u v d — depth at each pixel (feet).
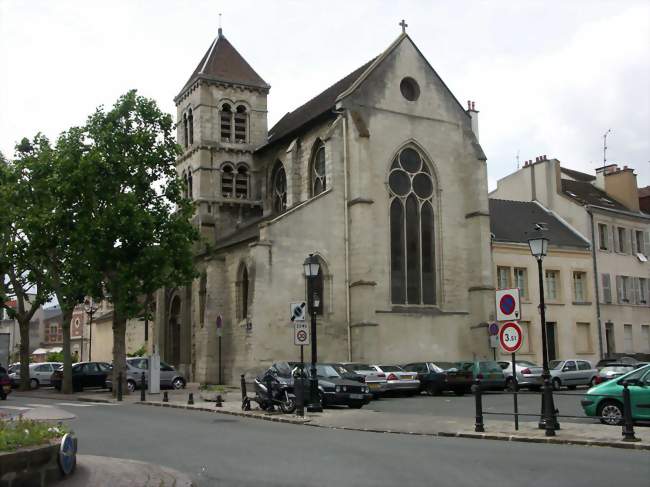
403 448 48.60
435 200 138.41
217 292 134.72
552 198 169.07
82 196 111.96
